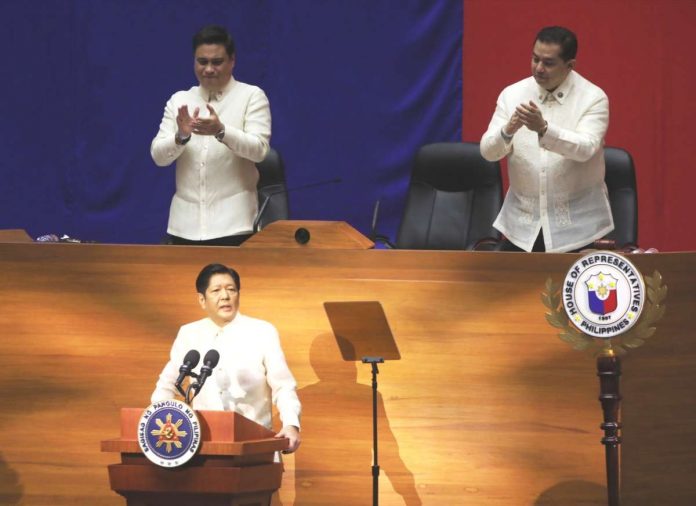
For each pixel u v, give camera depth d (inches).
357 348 844.6
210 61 941.8
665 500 837.2
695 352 839.7
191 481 672.4
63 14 1226.6
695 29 1194.0
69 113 1229.1
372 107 1218.6
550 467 832.3
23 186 1234.6
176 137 910.4
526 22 1210.0
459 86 1217.4
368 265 844.6
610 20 1202.0
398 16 1214.3
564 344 832.9
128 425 689.6
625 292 754.2
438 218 1091.9
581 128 898.1
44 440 858.1
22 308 862.5
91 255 860.0
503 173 1202.0
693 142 1200.2
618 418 809.5
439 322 840.3
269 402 783.7
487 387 836.6
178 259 855.1
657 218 1206.3
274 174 1114.1
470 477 836.0
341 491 842.8
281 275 850.1
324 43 1219.9
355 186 1222.3
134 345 856.3
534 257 834.8
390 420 841.5
